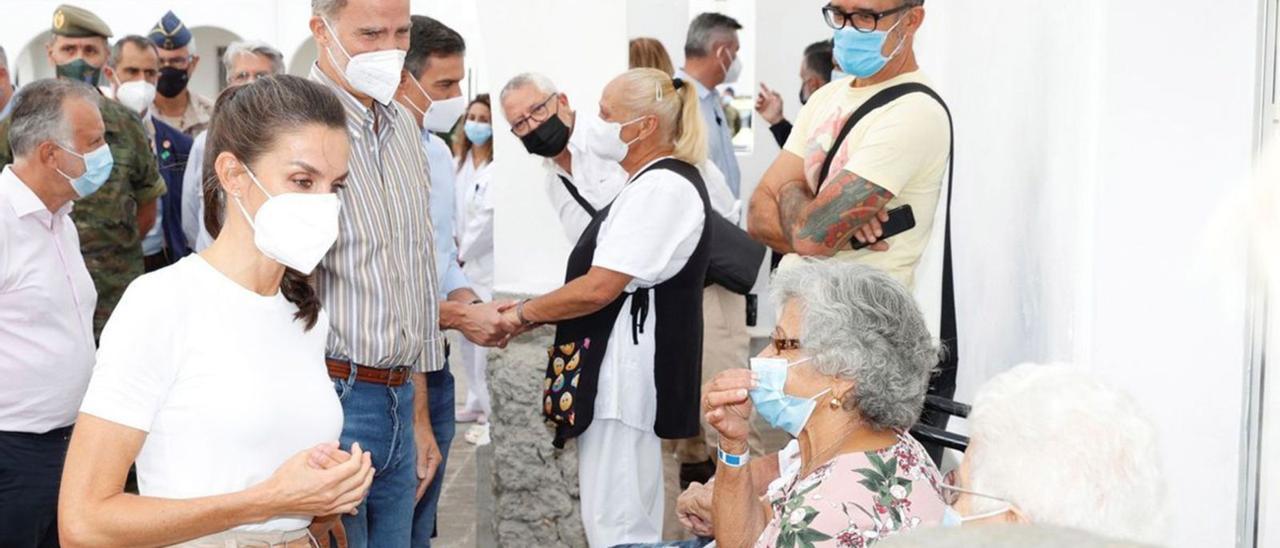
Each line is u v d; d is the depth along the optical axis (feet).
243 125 6.68
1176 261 7.37
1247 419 7.27
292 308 7.00
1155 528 5.08
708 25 19.86
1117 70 7.30
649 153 11.02
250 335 6.64
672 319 10.93
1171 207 7.36
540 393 13.74
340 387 8.95
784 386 6.93
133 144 15.62
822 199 9.64
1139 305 7.45
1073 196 7.84
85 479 6.08
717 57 19.95
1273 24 6.96
